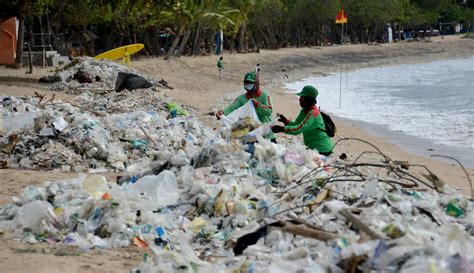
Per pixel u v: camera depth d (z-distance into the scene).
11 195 11.60
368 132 27.91
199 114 26.08
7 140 15.50
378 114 34.59
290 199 8.96
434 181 9.27
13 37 48.91
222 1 65.44
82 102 25.92
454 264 5.84
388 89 51.47
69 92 30.42
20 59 45.12
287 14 93.75
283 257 7.00
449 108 36.75
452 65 84.69
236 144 11.35
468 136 26.17
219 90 43.06
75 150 15.12
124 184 10.64
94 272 7.59
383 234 6.60
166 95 31.33
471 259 6.01
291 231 7.56
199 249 8.26
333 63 85.12
